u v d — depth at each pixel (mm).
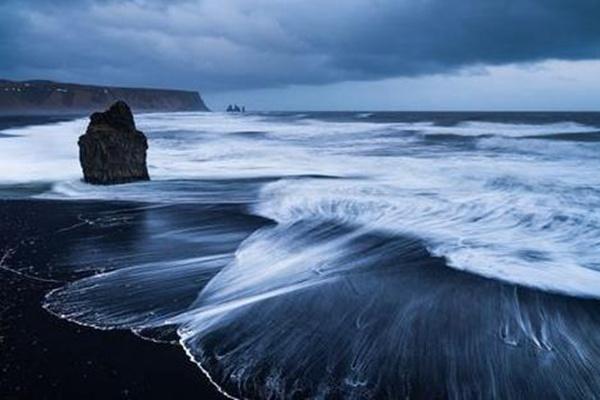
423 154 27703
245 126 62938
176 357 6355
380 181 18516
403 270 9047
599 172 19188
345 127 57625
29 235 11625
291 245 10617
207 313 7496
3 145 35531
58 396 5539
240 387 5766
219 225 12453
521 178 17938
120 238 11352
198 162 25828
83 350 6500
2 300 7980
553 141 33156
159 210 14391
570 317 7246
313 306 7668
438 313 7398
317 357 6336
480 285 8336
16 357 6316
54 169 22891
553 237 10875
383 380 5867
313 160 26125
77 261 9766
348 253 10031
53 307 7723
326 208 13969
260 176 20766
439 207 13664
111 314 7496
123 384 5785
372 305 7680
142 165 19484
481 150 28844
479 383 5797
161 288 8406
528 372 5988
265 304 7750
